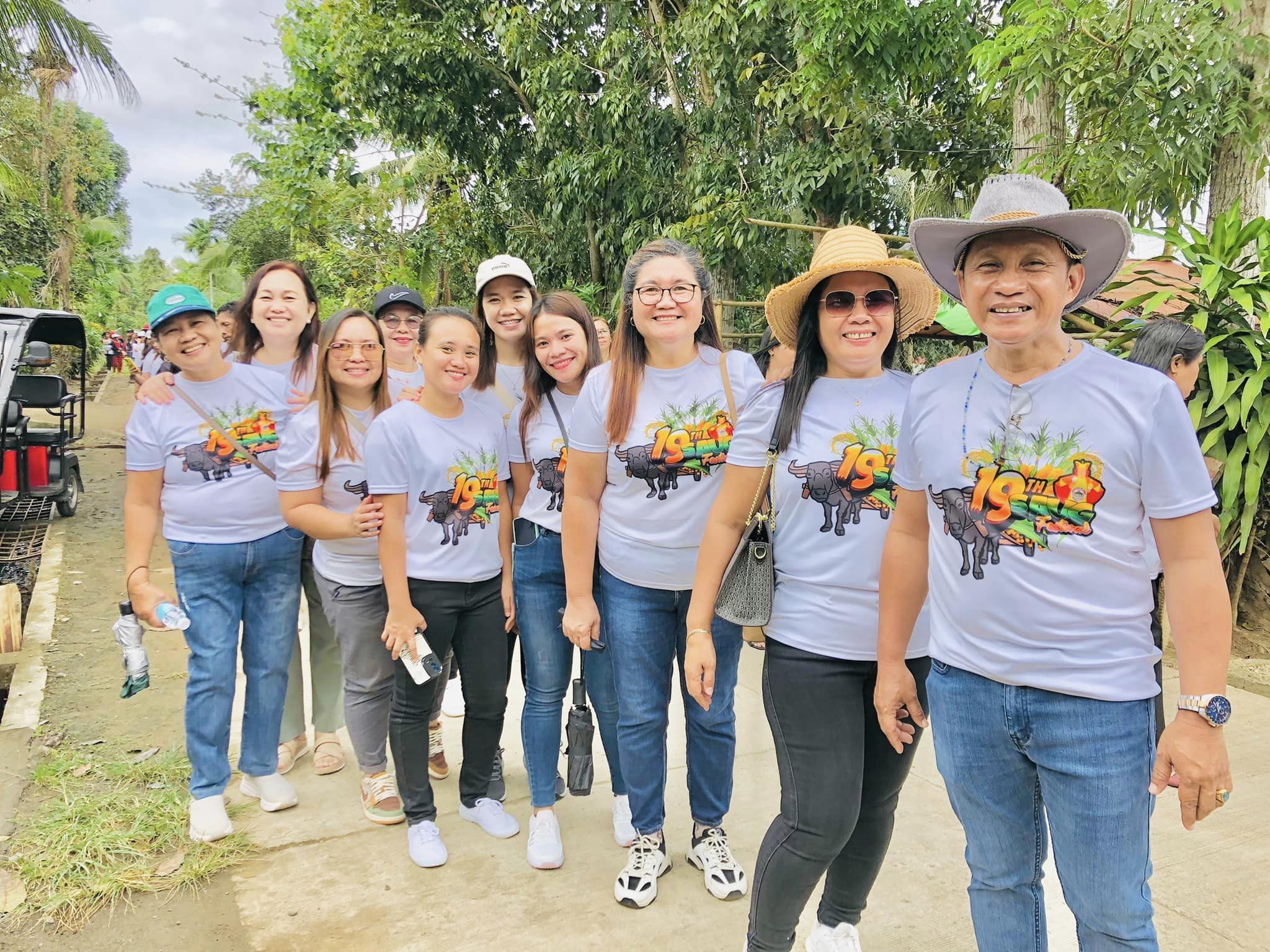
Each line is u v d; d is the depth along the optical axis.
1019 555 1.46
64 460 7.97
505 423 2.93
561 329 2.71
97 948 2.26
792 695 1.88
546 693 2.69
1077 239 1.43
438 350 2.52
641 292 2.23
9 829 2.82
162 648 4.62
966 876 2.58
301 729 3.35
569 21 9.31
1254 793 3.02
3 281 12.44
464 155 10.59
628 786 2.50
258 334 3.25
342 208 14.59
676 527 2.35
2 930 2.33
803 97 6.59
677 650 2.47
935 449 1.57
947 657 1.59
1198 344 2.57
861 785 1.86
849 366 1.95
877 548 1.85
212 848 2.70
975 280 1.46
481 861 2.66
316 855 2.70
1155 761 1.41
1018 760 1.55
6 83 13.04
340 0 10.19
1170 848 2.69
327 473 2.75
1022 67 5.06
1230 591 4.63
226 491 2.74
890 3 5.86
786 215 7.57
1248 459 4.25
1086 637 1.43
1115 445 1.38
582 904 2.44
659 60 8.59
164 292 2.68
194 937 2.30
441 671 2.58
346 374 2.76
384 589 2.82
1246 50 4.85
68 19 9.80
